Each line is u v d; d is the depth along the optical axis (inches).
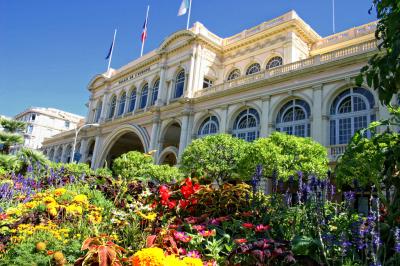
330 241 188.4
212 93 1007.0
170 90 1222.3
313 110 756.6
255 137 871.1
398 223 204.1
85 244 157.8
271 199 271.7
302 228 223.3
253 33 1151.0
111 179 529.0
